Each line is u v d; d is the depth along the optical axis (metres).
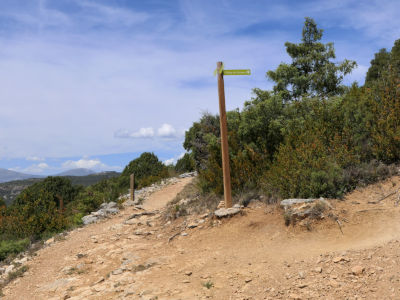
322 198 7.18
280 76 15.86
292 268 4.86
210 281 4.90
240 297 4.21
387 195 6.89
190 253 6.73
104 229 11.18
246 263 5.52
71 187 25.25
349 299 3.66
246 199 8.79
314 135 9.44
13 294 6.45
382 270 4.12
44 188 23.64
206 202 9.88
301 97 14.16
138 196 18.39
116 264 7.05
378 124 8.48
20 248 10.39
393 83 9.45
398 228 5.59
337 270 4.42
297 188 7.90
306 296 3.92
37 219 12.95
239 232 7.29
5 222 13.12
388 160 8.17
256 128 11.66
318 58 15.81
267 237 6.72
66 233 11.70
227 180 8.54
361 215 6.40
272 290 4.25
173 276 5.45
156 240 8.36
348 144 9.05
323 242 5.90
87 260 7.70
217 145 11.27
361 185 7.55
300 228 6.57
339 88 15.00
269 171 9.14
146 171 26.73
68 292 5.81
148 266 6.31
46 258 8.78
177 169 28.80
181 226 8.78
